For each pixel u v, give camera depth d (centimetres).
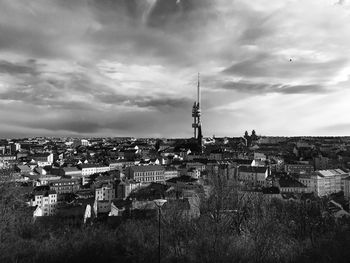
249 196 9969
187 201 11194
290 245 5772
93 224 10031
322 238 6525
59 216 13562
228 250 4872
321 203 11594
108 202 19050
